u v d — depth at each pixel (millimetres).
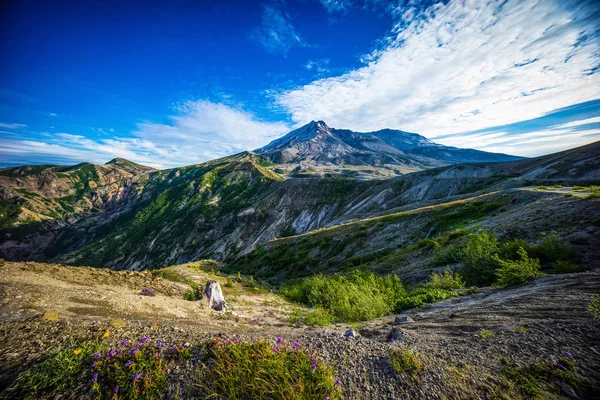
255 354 3395
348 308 10203
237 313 11406
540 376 3064
